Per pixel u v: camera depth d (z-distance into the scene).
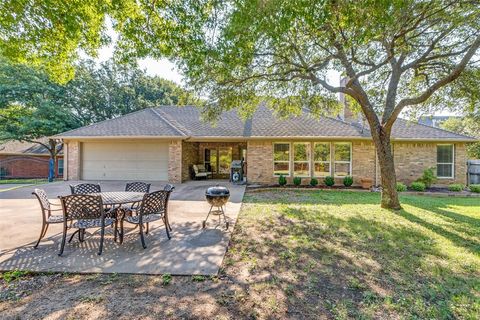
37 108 18.48
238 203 8.41
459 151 12.87
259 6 3.79
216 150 17.69
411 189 12.12
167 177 13.80
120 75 28.89
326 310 2.65
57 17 4.60
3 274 3.35
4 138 17.75
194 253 4.11
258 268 3.64
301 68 7.51
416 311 2.65
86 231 5.25
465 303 2.81
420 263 3.84
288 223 6.02
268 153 13.38
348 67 7.42
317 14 3.88
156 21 4.61
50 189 11.01
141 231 4.39
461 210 7.58
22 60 5.49
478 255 4.17
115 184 12.23
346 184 12.59
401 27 5.43
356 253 4.22
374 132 7.85
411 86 9.30
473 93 7.79
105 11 4.62
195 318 2.49
